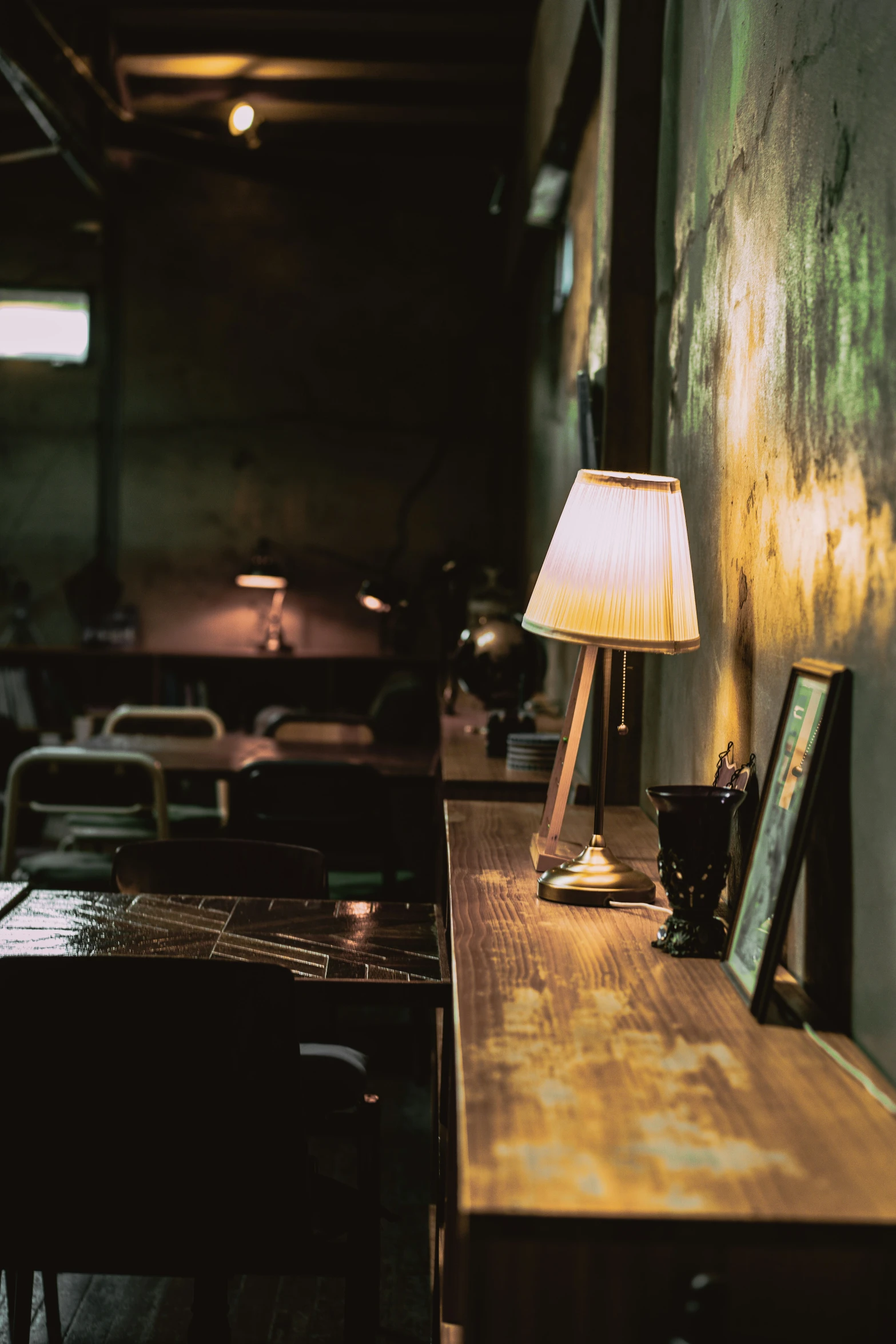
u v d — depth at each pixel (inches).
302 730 185.2
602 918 61.7
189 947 67.0
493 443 280.2
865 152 45.1
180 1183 53.2
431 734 206.8
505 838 85.0
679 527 63.8
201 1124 52.7
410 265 280.7
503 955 54.4
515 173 245.6
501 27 220.8
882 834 41.6
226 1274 54.4
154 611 280.1
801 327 54.1
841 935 45.7
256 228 279.7
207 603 280.4
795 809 48.0
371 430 280.7
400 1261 91.4
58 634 278.4
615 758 104.7
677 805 54.5
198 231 278.8
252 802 135.6
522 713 150.8
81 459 278.5
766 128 62.1
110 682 275.4
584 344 155.7
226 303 279.6
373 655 270.7
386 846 135.2
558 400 190.2
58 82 225.5
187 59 231.6
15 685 265.6
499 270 280.2
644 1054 42.1
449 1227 58.4
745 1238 30.7
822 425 50.4
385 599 212.5
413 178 279.1
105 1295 85.7
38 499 278.5
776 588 58.5
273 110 255.0
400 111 253.1
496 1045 42.7
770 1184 32.5
